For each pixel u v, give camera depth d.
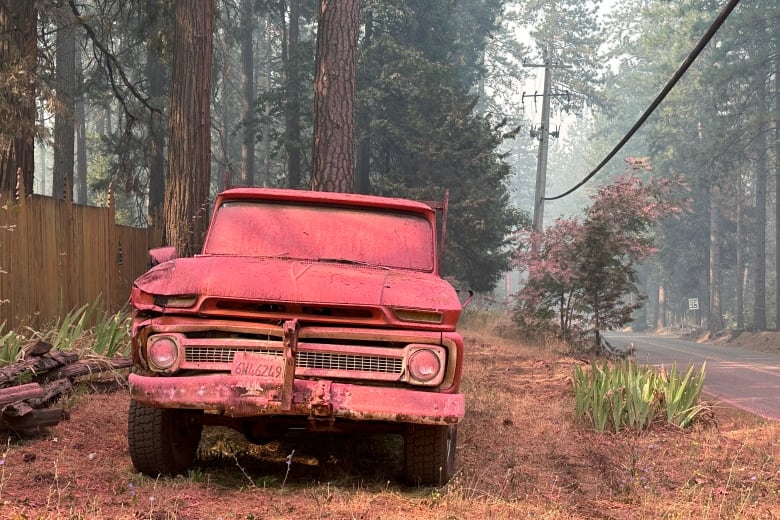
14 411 6.38
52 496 5.08
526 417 9.43
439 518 5.08
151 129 26.14
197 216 14.30
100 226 12.45
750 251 66.88
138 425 5.69
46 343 7.90
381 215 6.88
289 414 5.33
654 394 9.23
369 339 5.41
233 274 5.59
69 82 30.53
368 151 36.34
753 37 51.06
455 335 5.48
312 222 6.74
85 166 50.19
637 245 20.00
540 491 6.25
